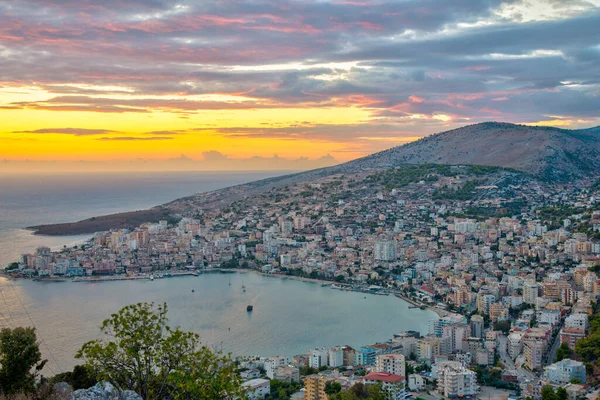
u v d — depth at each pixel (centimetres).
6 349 8675
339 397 18750
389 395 19800
